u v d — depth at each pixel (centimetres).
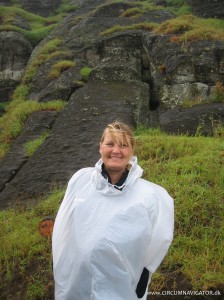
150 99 916
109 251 217
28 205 528
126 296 221
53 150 676
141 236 218
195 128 699
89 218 225
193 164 495
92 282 222
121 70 971
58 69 1167
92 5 1984
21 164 682
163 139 609
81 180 239
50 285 353
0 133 920
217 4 1402
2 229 447
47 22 2080
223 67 864
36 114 887
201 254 348
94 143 675
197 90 848
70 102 880
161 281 327
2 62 1554
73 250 230
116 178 235
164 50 977
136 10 1540
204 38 966
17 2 2328
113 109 802
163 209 229
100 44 1267
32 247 400
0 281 380
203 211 398
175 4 1689
